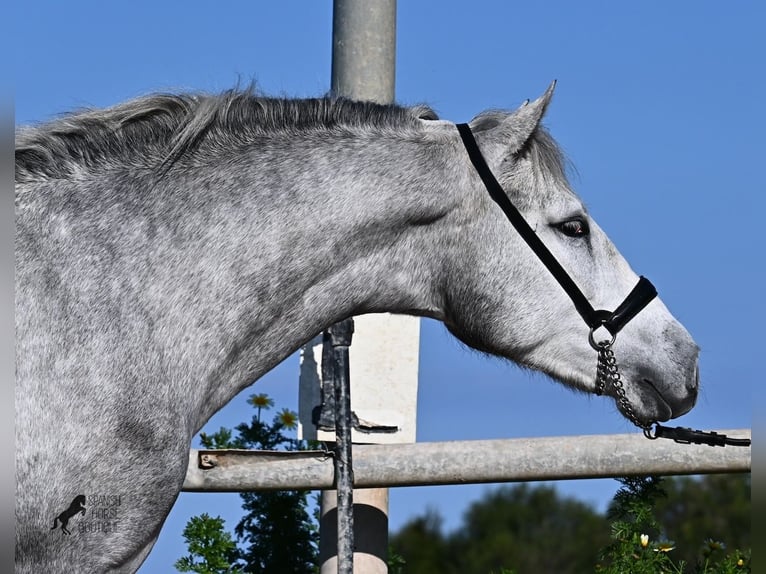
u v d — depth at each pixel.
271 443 8.36
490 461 6.70
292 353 5.60
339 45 7.66
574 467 6.71
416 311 5.84
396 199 5.52
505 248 5.72
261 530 8.30
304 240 5.36
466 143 5.70
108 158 5.12
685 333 6.00
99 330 4.82
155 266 5.02
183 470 5.06
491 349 5.91
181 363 5.04
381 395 7.32
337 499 6.53
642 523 7.82
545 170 5.80
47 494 4.67
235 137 5.38
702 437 6.04
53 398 4.68
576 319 5.83
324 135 5.52
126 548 4.88
